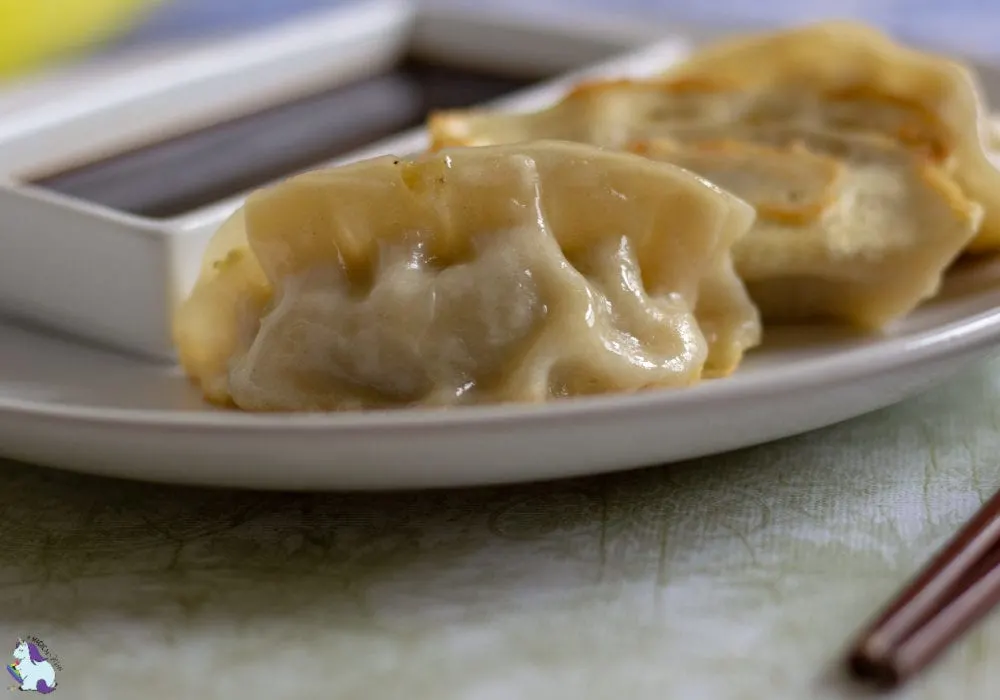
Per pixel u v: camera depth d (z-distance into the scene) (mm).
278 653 291
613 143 391
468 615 298
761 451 337
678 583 304
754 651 291
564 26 506
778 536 314
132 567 309
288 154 437
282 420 299
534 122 396
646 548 312
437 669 288
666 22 603
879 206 370
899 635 286
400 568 308
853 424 346
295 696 284
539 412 299
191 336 342
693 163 378
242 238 341
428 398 323
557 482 328
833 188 369
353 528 317
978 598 292
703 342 337
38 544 315
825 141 390
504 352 325
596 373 325
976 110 386
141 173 419
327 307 328
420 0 550
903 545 312
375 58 502
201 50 480
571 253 335
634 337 331
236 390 332
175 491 328
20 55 636
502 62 507
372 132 459
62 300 367
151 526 319
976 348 327
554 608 299
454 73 507
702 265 339
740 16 644
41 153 417
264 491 327
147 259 355
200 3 751
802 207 366
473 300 324
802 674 288
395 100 482
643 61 474
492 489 327
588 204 332
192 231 356
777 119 399
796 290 369
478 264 326
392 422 298
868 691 285
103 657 291
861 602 300
